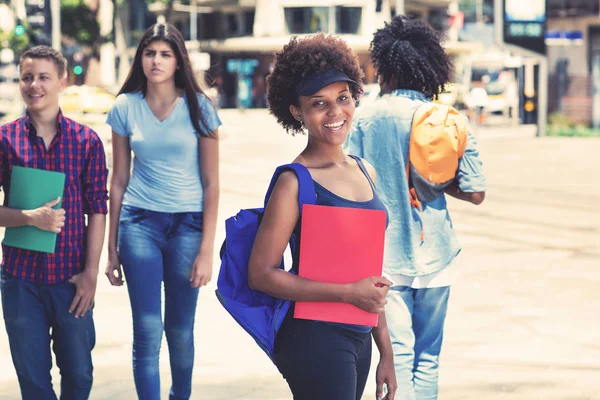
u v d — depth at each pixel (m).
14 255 5.11
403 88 5.49
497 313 9.22
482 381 7.09
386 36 5.53
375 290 3.64
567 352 7.87
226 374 7.25
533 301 9.76
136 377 5.86
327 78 3.74
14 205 5.07
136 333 5.86
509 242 13.54
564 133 41.28
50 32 25.30
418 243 5.34
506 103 51.00
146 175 5.86
